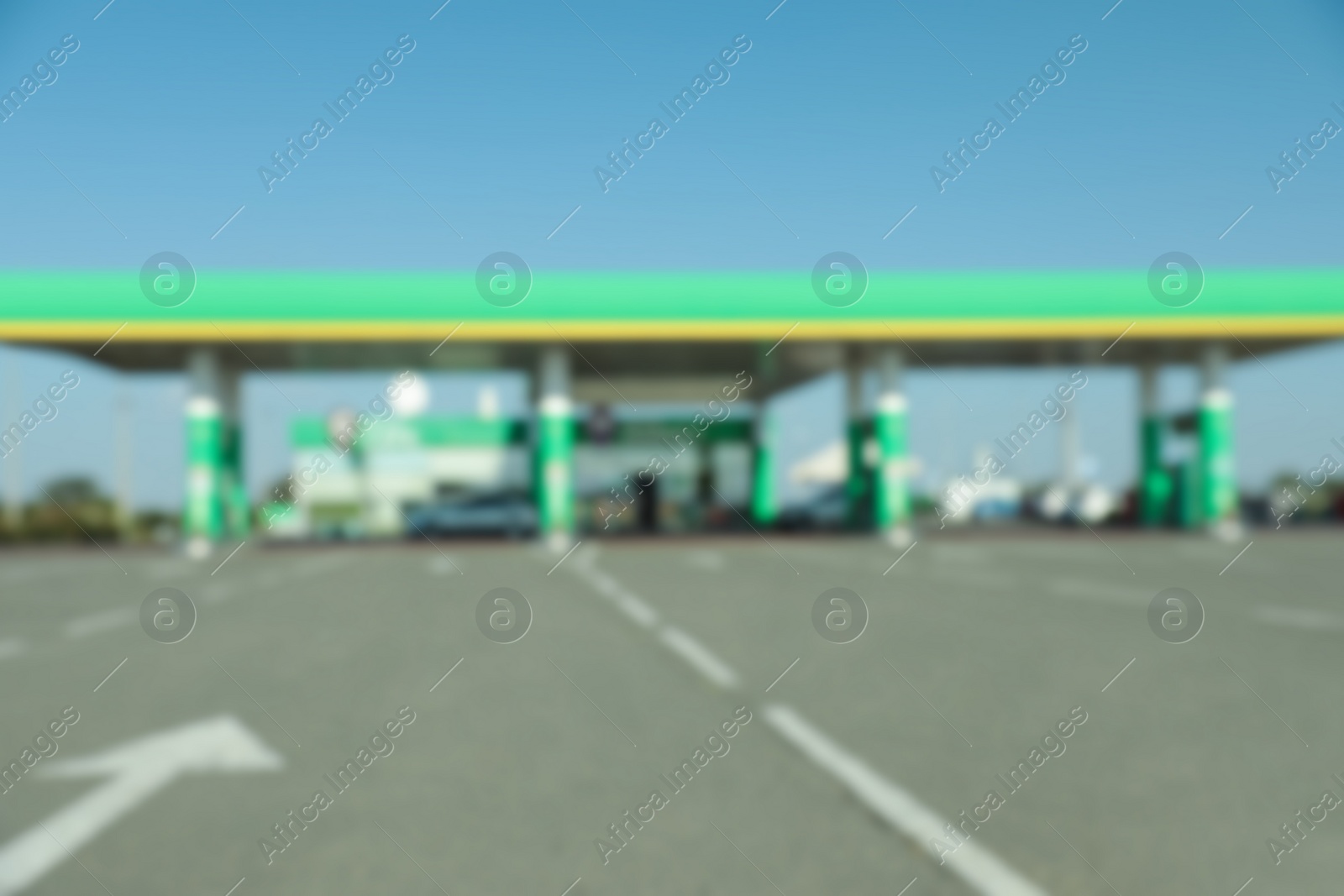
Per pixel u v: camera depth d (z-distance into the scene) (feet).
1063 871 9.97
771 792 12.68
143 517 108.37
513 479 122.01
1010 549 72.28
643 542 89.92
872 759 14.17
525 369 102.01
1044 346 89.51
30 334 75.36
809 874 9.97
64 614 33.35
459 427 121.39
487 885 9.78
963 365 104.78
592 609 33.88
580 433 121.19
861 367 103.50
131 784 13.19
